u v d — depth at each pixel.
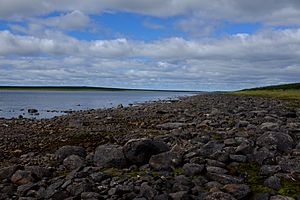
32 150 18.20
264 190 11.00
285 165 12.52
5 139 21.86
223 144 15.27
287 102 58.06
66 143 19.56
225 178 11.61
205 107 47.12
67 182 11.53
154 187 10.94
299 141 16.16
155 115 37.19
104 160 13.84
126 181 11.66
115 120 33.06
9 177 12.95
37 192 11.19
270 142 14.95
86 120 33.56
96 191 11.05
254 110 38.00
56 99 121.75
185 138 19.19
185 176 12.06
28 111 56.78
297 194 10.62
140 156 13.79
